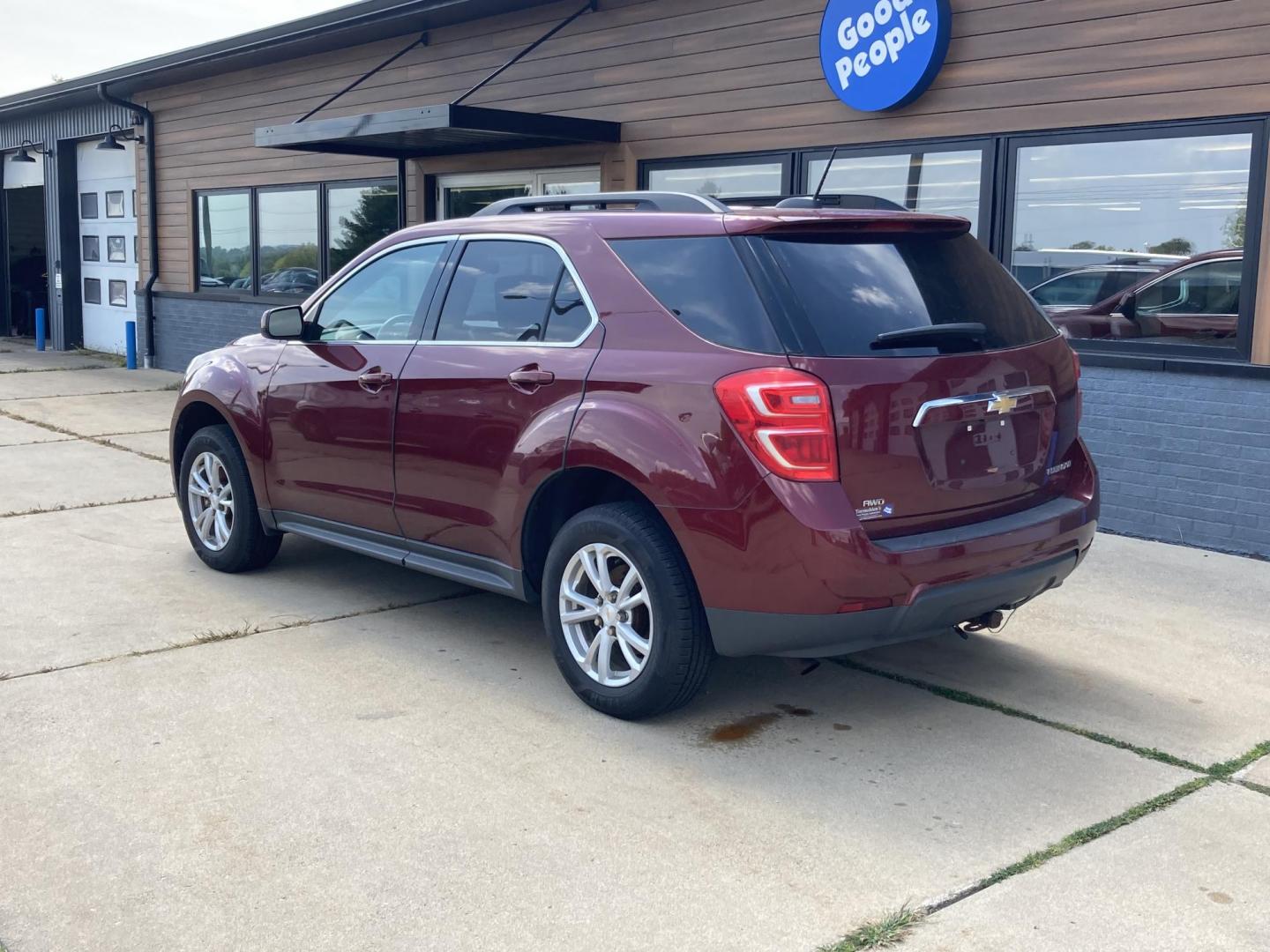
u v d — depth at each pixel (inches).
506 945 111.5
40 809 136.9
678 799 142.5
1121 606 224.1
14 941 110.9
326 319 215.2
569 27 405.7
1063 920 116.9
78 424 451.8
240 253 591.8
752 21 348.8
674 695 158.4
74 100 694.5
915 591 145.2
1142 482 276.4
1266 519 257.4
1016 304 170.1
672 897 120.3
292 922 114.8
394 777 146.7
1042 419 165.2
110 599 220.7
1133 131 272.4
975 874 125.6
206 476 240.5
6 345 796.0
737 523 145.0
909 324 152.3
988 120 296.8
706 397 148.1
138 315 665.0
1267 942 113.7
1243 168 256.4
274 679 180.1
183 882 121.8
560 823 135.7
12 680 177.6
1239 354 259.6
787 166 344.8
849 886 122.9
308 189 539.2
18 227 859.4
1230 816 140.0
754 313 148.5
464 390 180.4
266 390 219.3
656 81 378.3
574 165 411.8
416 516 192.1
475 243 190.5
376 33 473.1
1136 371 274.2
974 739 162.2
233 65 556.7
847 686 182.5
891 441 145.9
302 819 135.6
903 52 305.7
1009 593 157.3
